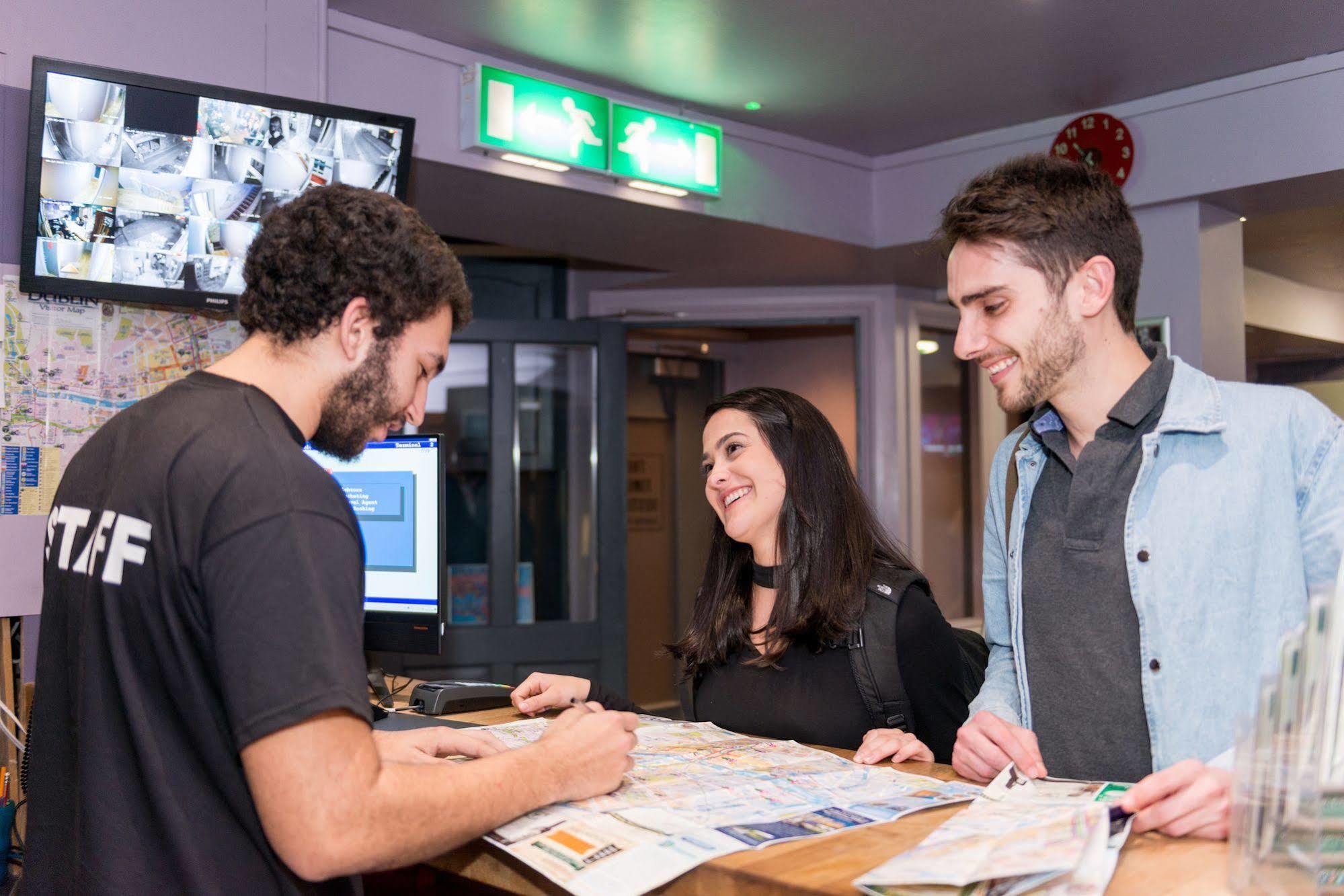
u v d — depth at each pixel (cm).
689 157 398
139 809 94
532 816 105
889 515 533
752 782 117
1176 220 404
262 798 87
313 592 90
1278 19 333
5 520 220
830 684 169
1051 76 379
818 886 83
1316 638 79
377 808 89
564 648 491
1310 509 120
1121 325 126
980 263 122
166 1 262
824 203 454
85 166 222
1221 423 124
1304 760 78
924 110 414
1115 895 82
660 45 350
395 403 107
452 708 190
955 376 595
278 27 284
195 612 91
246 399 97
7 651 214
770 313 547
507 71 348
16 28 237
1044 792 108
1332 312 722
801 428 177
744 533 176
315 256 101
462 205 399
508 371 496
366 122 255
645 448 715
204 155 235
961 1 319
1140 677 126
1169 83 388
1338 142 359
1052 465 139
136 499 94
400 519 201
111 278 226
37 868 102
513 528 490
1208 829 96
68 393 230
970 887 82
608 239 452
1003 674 144
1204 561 122
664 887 92
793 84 385
